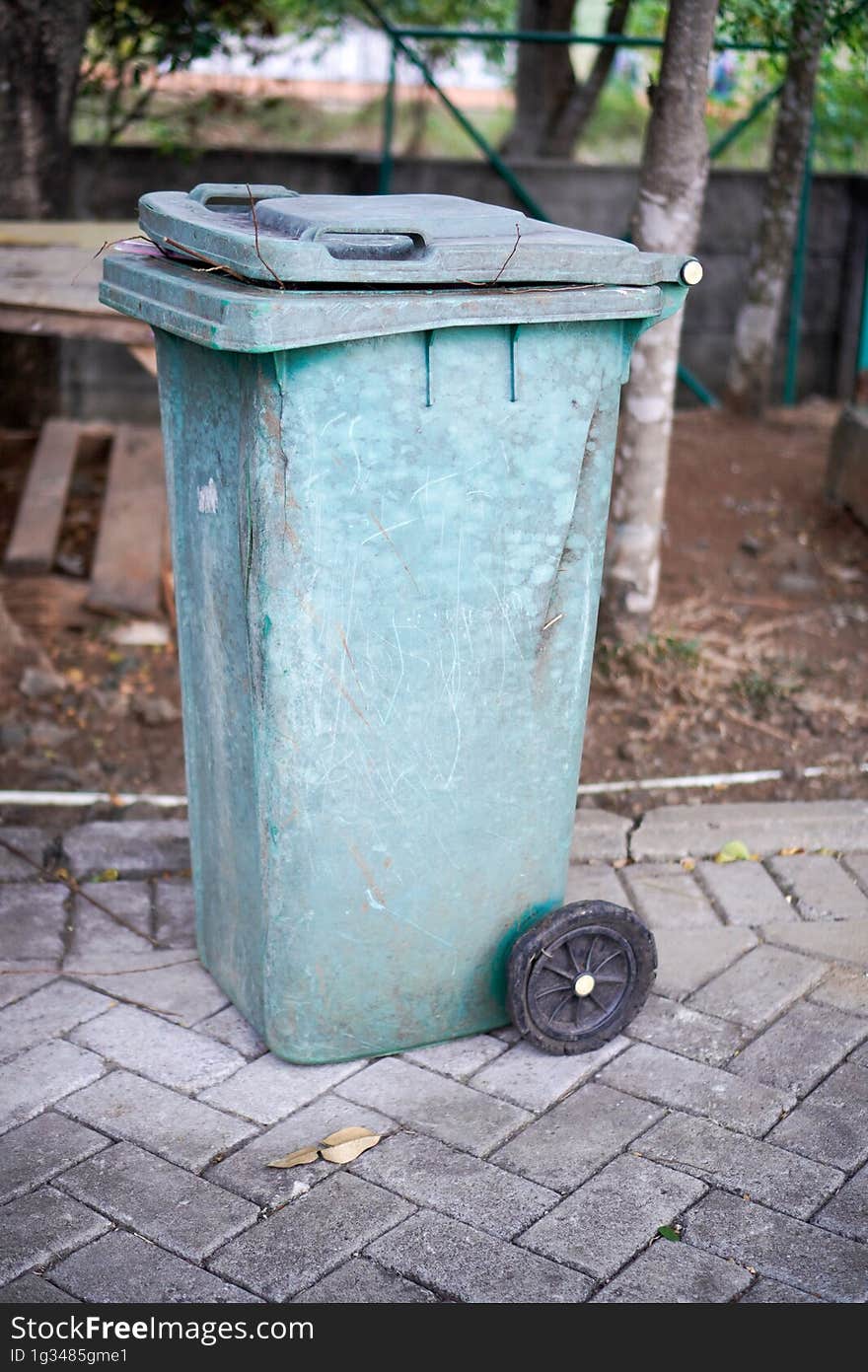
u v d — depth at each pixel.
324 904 3.23
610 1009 3.51
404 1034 3.45
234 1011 3.63
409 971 3.38
